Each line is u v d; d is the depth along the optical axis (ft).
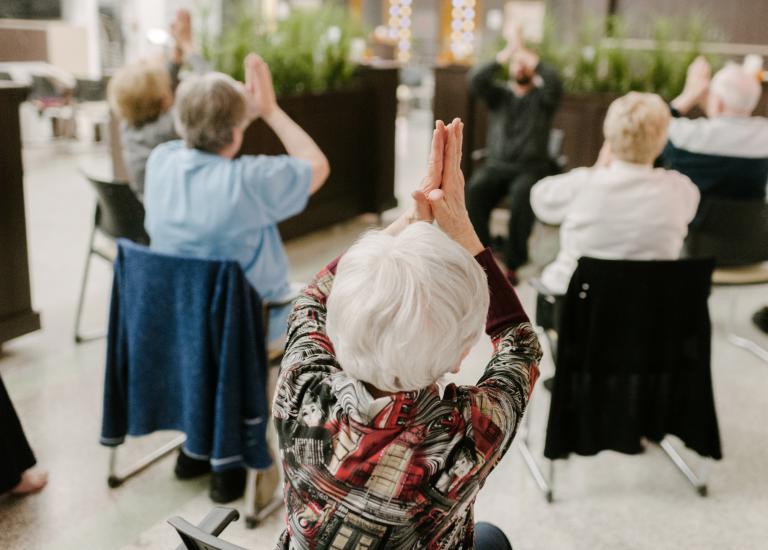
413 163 25.61
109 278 14.02
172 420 7.41
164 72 10.34
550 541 7.30
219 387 6.96
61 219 17.71
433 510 3.12
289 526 3.28
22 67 26.81
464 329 3.03
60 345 11.17
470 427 3.16
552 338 8.66
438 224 3.74
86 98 27.09
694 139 11.35
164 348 7.18
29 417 9.18
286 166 7.44
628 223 8.20
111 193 9.90
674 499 7.98
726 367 10.95
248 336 6.98
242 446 7.21
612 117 8.21
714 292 13.79
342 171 17.03
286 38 15.72
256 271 7.84
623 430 7.58
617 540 7.33
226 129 7.32
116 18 32.04
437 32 42.39
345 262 3.13
